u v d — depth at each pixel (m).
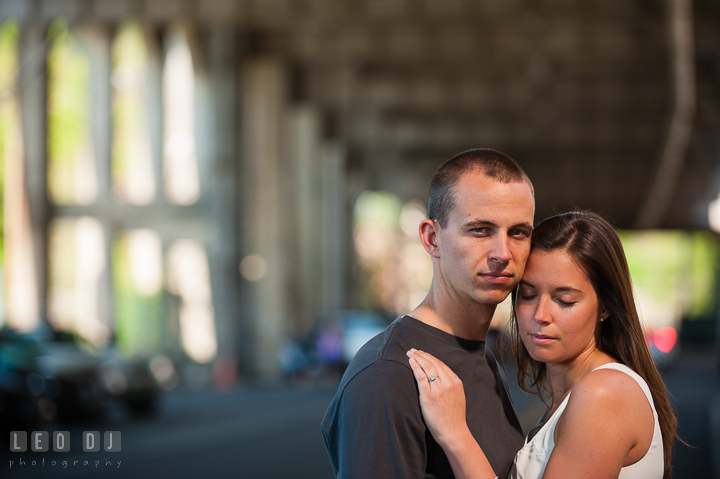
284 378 33.31
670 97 39.59
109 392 17.39
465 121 64.12
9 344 16.08
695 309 74.94
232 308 38.69
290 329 43.72
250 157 44.47
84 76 56.38
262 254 44.09
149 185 57.00
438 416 2.77
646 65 47.22
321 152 58.94
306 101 51.81
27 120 39.22
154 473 10.59
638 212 72.19
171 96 63.59
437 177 3.01
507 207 2.88
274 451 12.49
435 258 3.06
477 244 2.90
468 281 2.92
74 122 56.59
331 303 62.09
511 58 45.22
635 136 63.06
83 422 16.78
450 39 43.91
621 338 3.11
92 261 58.06
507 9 38.69
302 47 44.59
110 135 42.19
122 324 49.53
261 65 44.62
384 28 42.12
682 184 58.72
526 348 3.37
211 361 38.19
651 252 92.81
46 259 39.72
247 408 19.75
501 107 56.72
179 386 30.03
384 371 2.79
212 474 10.45
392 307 93.19
